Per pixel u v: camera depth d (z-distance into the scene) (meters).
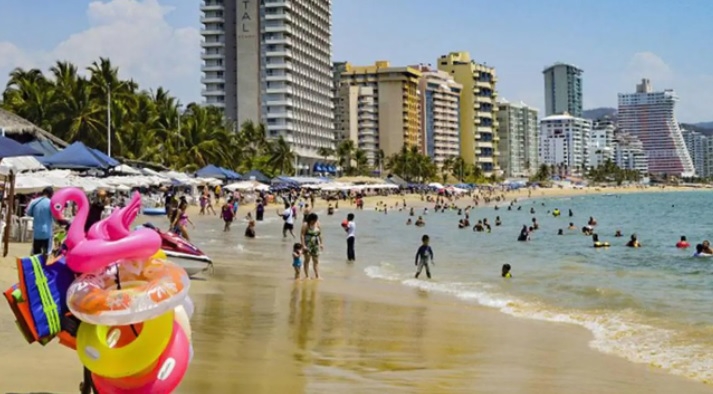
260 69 143.75
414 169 172.88
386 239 39.59
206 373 8.08
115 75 62.75
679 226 59.19
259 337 10.73
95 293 5.04
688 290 18.64
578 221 66.94
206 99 147.50
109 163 36.91
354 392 7.57
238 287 16.86
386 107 195.62
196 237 36.22
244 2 142.38
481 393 7.88
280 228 44.56
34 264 5.49
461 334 11.79
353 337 11.15
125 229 5.30
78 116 59.12
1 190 22.81
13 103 59.75
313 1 157.62
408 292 17.44
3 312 10.29
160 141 78.25
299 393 7.39
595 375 8.97
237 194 75.25
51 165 32.81
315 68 159.38
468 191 161.50
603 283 20.00
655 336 11.84
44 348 8.33
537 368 9.31
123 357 5.10
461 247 34.91
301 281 18.83
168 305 5.12
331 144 169.12
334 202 100.38
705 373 9.19
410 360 9.57
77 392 6.62
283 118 143.12
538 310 14.78
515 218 72.50
